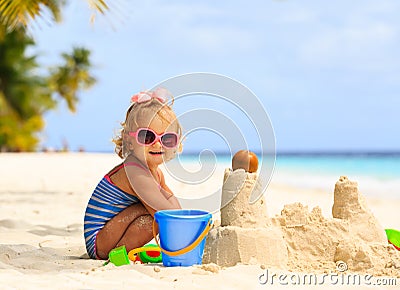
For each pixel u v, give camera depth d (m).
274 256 3.25
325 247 3.48
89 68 34.66
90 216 3.78
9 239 4.48
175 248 3.31
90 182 10.68
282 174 25.31
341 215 3.67
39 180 10.97
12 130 30.02
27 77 28.80
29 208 6.52
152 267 3.17
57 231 4.97
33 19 7.70
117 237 3.71
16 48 26.84
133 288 2.77
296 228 3.54
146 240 3.74
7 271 3.20
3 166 15.46
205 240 3.42
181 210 3.46
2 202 7.11
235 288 2.78
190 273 3.05
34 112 29.89
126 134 3.66
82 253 4.03
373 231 3.61
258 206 3.38
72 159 20.16
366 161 46.28
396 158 55.91
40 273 3.20
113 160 19.83
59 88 34.25
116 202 3.72
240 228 3.27
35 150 31.83
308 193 11.64
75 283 2.88
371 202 10.62
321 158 58.47
